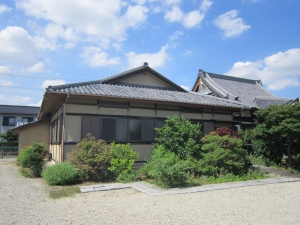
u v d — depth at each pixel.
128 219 4.93
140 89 14.06
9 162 17.91
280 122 11.75
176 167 8.33
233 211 5.59
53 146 14.62
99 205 6.00
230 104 14.41
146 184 8.66
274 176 10.77
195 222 4.80
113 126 11.25
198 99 14.20
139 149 11.72
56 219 4.89
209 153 10.16
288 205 6.21
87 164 8.98
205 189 7.89
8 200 6.43
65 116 10.42
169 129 10.65
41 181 9.28
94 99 10.98
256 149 14.38
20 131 17.41
